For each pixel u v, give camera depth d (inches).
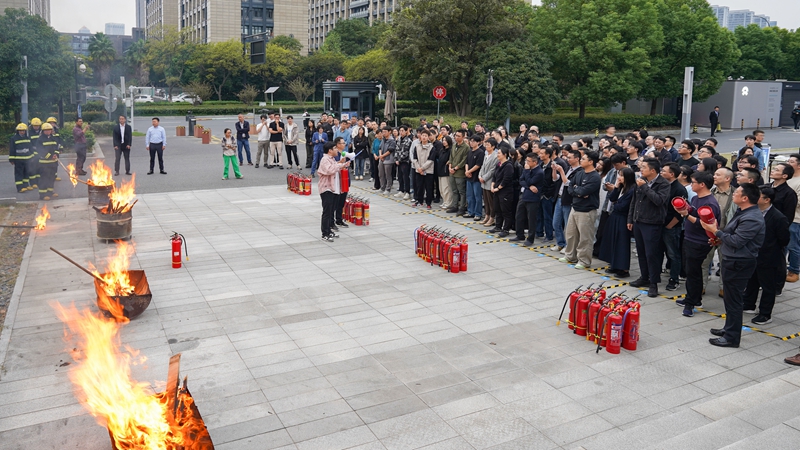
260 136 904.3
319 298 367.9
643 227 370.9
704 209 295.1
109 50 3021.7
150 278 403.5
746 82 1646.2
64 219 574.6
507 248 485.1
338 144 506.9
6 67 1107.3
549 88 1406.3
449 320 334.0
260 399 247.9
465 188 595.5
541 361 284.0
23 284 388.8
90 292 375.2
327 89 1293.1
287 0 4333.2
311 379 265.4
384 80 2336.4
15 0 2006.6
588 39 1448.1
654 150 504.4
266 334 313.7
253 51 1353.3
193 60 2753.4
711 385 262.2
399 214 613.0
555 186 484.7
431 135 622.8
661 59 1550.2
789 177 358.6
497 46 1397.6
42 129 665.6
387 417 234.4
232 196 703.7
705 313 349.4
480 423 230.1
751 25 2122.3
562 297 372.2
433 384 261.1
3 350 291.6
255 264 438.0
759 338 314.5
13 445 216.4
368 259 453.4
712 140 460.1
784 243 320.2
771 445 191.5
